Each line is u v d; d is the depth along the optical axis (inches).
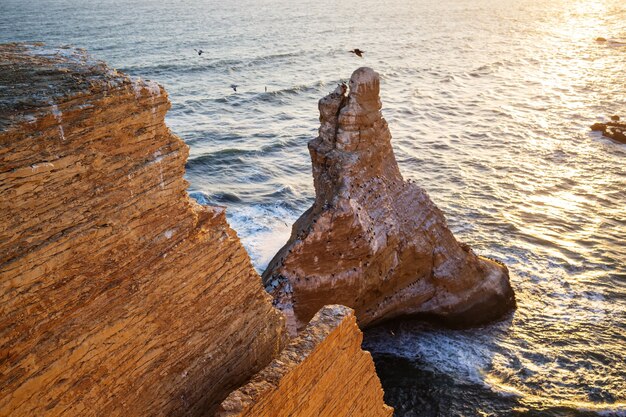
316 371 447.8
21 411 337.1
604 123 2391.7
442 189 1845.5
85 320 364.5
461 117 2640.3
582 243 1482.5
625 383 1008.2
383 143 997.2
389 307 1055.0
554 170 1988.2
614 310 1207.6
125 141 376.2
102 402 378.6
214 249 446.3
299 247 912.3
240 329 478.6
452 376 1010.1
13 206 322.3
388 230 989.2
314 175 1014.4
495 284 1144.2
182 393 434.0
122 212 377.7
